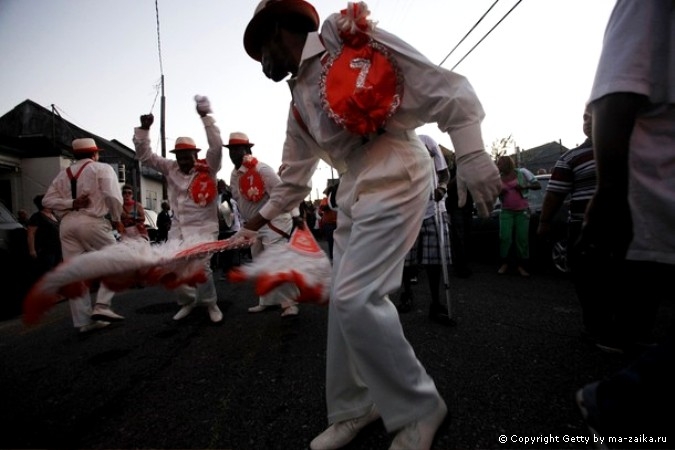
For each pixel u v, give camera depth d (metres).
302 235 2.12
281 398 2.02
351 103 1.25
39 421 1.90
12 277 4.72
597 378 2.06
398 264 1.35
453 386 2.03
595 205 0.91
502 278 5.18
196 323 3.71
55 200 3.53
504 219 5.43
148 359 2.75
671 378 0.82
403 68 1.30
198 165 3.80
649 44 0.88
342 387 1.50
